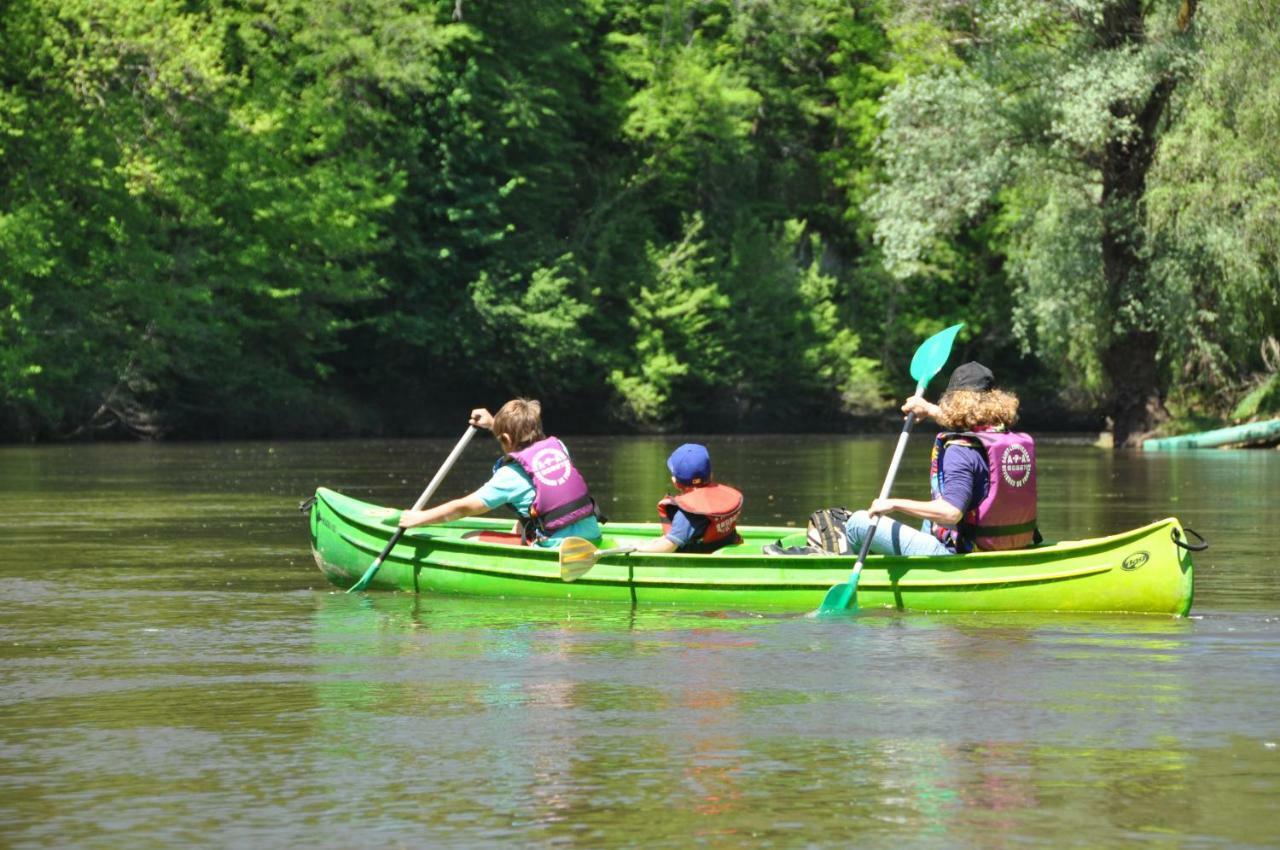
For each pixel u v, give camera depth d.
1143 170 38.81
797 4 68.75
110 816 5.66
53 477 26.56
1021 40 39.97
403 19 54.75
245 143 49.97
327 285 51.88
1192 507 19.42
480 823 5.56
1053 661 8.52
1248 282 36.84
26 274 44.22
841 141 71.50
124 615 10.33
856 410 65.56
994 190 39.59
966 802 5.80
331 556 11.63
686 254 61.84
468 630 9.63
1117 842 5.34
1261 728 6.93
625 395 59.97
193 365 49.00
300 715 7.23
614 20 65.69
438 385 59.34
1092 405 46.12
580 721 7.10
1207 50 36.09
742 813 5.67
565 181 62.28
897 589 10.30
